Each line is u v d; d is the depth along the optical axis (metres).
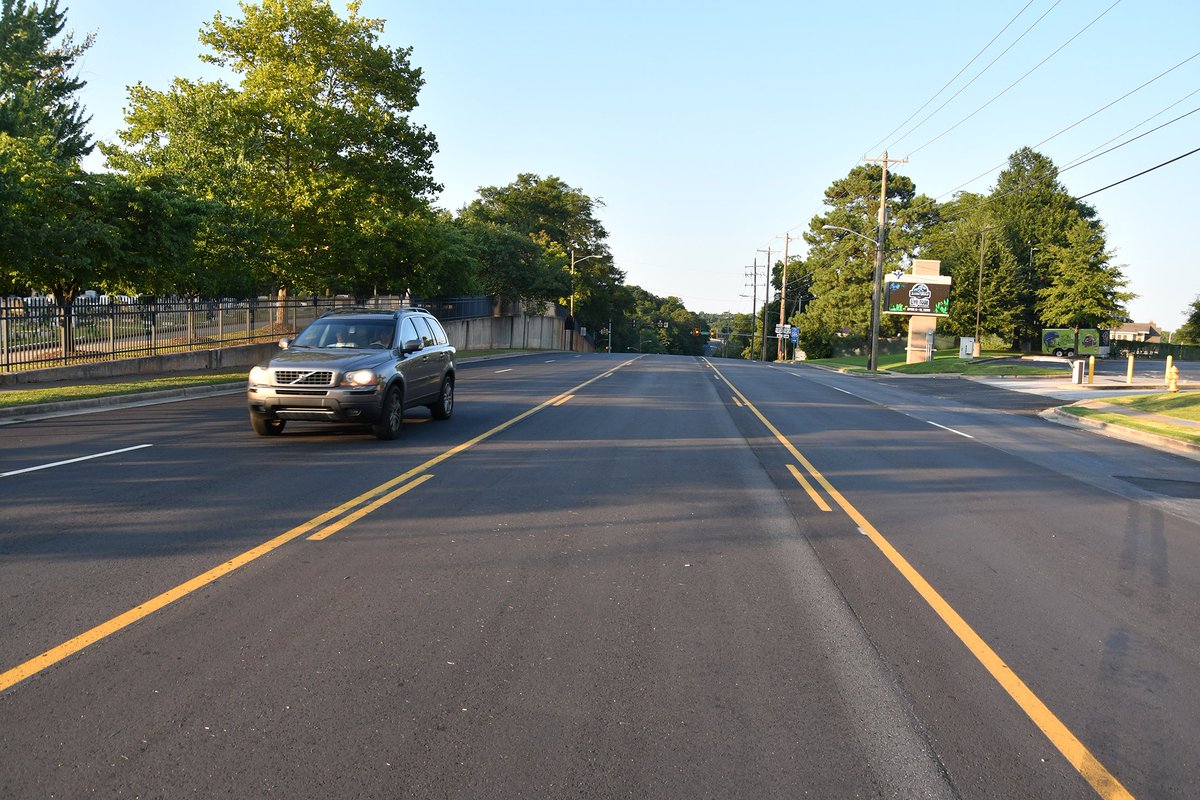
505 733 3.86
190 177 26.81
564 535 7.44
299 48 31.64
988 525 8.60
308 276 31.52
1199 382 37.03
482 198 93.00
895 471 11.90
